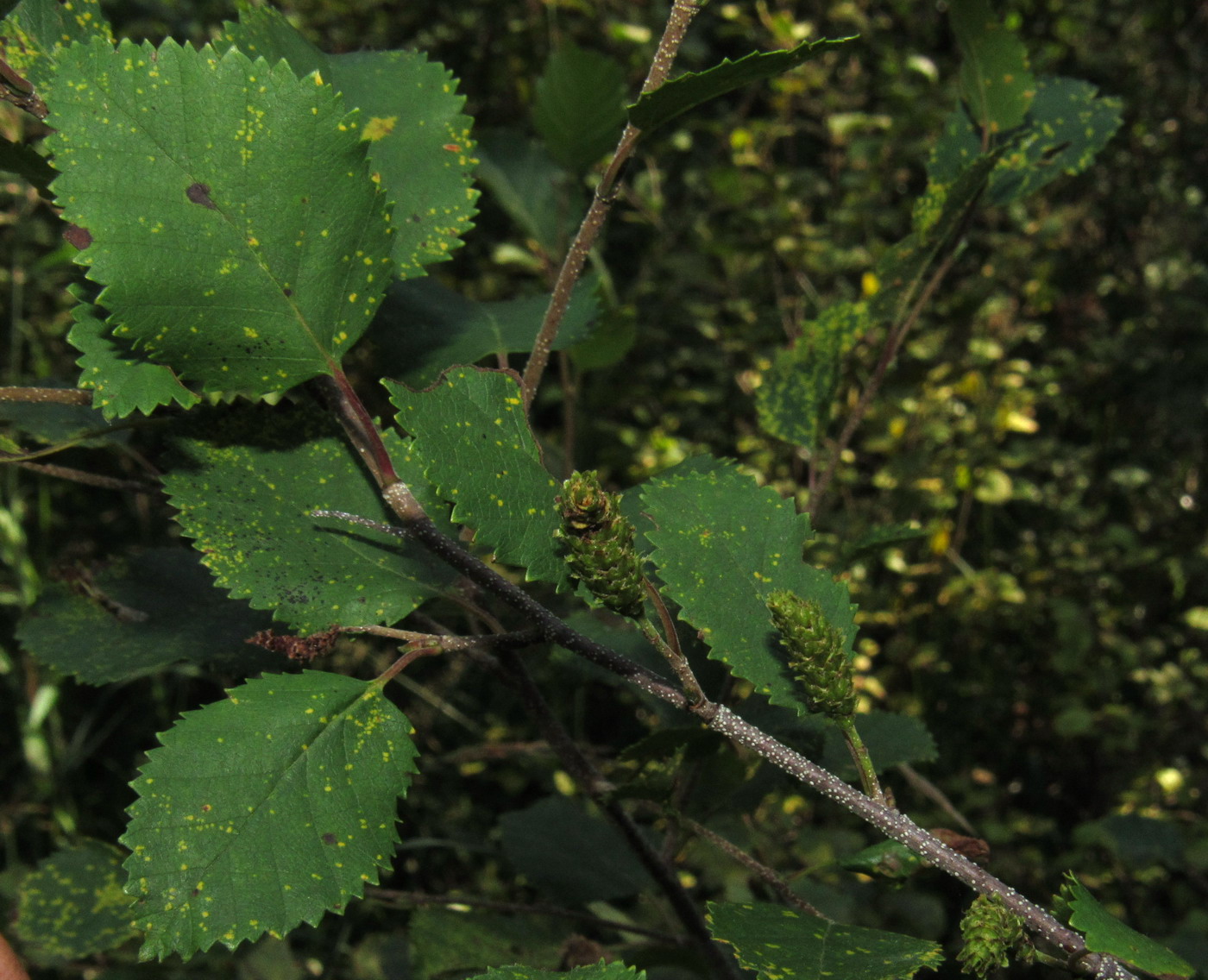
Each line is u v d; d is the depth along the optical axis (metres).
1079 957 0.28
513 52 1.19
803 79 1.16
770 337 1.11
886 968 0.27
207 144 0.29
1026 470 1.20
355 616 0.31
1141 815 0.83
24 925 0.41
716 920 0.28
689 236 1.19
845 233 1.18
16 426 0.37
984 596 1.01
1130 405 1.21
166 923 0.28
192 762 0.29
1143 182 1.26
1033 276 1.17
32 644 0.36
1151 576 1.15
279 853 0.29
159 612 0.36
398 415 0.29
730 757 0.40
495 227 1.08
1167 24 1.27
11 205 0.99
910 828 0.28
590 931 0.47
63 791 0.85
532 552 0.29
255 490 0.32
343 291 0.30
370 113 0.34
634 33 1.11
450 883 0.85
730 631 0.30
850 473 1.05
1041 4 1.26
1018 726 1.04
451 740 0.92
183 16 1.07
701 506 0.31
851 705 0.29
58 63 0.29
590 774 0.35
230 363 0.30
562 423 1.07
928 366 1.09
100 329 0.30
